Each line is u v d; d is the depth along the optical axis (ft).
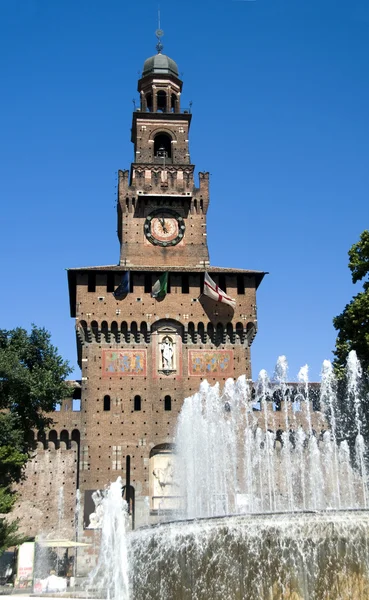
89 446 216.54
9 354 184.34
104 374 225.35
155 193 253.44
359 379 164.25
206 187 256.93
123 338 230.27
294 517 94.99
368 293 159.84
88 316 230.07
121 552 116.06
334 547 92.58
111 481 213.66
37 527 212.64
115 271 233.76
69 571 206.59
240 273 238.27
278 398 247.09
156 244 248.32
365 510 94.63
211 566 97.40
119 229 268.41
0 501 159.02
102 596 144.77
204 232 252.01
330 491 214.48
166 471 217.36
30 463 218.38
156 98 279.49
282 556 93.50
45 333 200.13
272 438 224.53
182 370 228.22
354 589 90.22
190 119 273.54
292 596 91.56
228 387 224.12
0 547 158.71
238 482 214.07
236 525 96.99
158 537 106.22
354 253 167.12
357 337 161.07
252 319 235.40
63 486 217.77
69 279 240.73
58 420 222.69
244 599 93.66
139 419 221.25
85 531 206.59
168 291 235.81
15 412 181.37
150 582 106.22
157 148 275.18
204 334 233.14
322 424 228.84
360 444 178.19
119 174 254.68
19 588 163.94
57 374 193.47
